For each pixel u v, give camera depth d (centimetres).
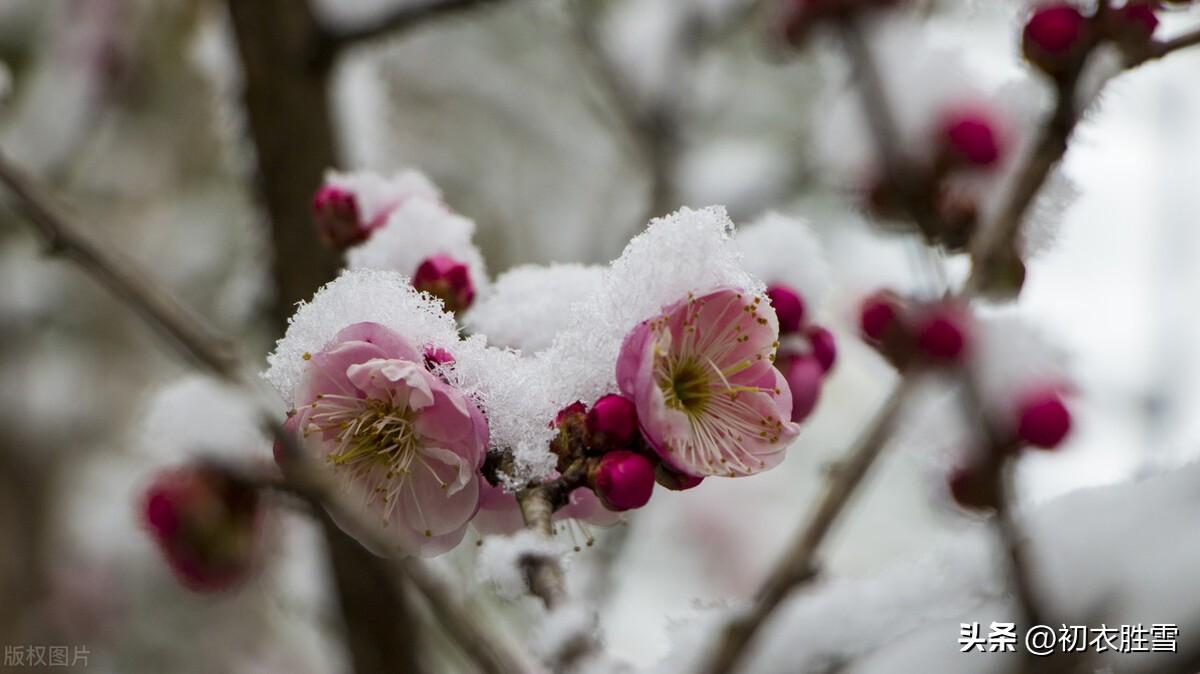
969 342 39
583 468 34
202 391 45
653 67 71
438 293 38
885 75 42
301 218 49
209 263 84
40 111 82
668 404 34
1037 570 37
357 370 33
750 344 34
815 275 39
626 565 64
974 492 39
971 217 41
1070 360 40
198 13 72
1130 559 38
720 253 34
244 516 46
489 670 35
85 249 42
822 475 40
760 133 79
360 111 55
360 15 49
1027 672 37
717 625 38
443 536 34
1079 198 41
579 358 34
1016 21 40
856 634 38
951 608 38
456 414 34
